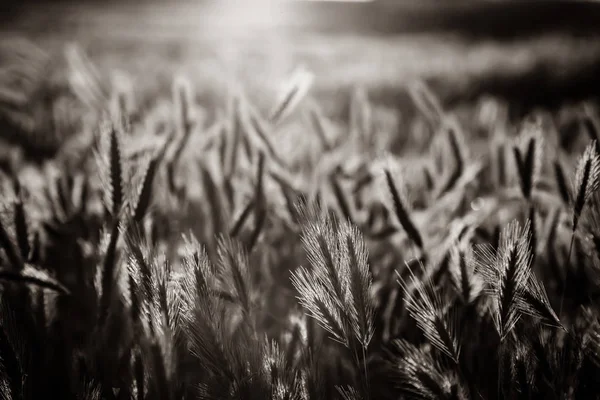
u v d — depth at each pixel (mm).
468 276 654
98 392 597
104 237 649
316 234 577
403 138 1713
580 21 13750
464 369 622
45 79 1887
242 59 3977
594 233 632
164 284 560
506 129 1326
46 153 1363
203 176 800
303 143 1054
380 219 859
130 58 6172
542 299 595
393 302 686
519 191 762
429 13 16141
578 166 632
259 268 789
